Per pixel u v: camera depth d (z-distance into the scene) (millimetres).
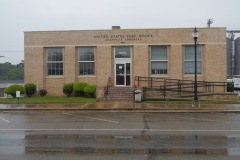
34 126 15555
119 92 29406
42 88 33094
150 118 18516
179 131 13859
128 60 32594
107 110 22531
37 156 9422
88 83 32781
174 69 32031
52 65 33281
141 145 10891
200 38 31781
